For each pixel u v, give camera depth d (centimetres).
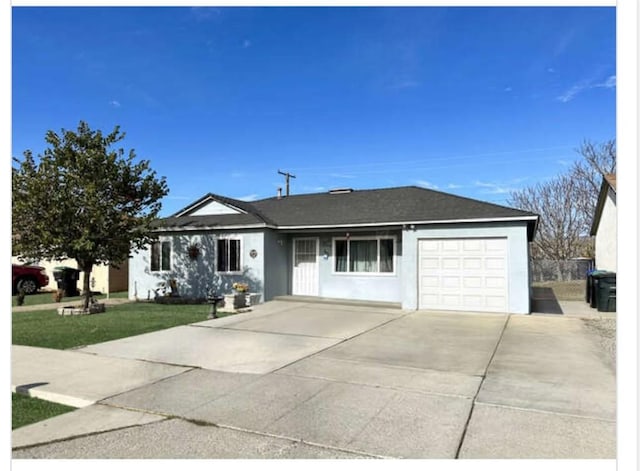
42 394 517
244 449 369
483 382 557
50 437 395
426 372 606
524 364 650
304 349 754
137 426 420
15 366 641
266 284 1455
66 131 1172
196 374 599
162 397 503
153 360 676
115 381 566
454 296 1245
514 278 1180
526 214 1167
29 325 998
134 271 1697
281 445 376
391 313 1200
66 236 1152
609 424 414
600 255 2277
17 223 1127
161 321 1055
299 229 1477
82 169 1161
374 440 384
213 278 1534
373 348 762
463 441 380
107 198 1231
